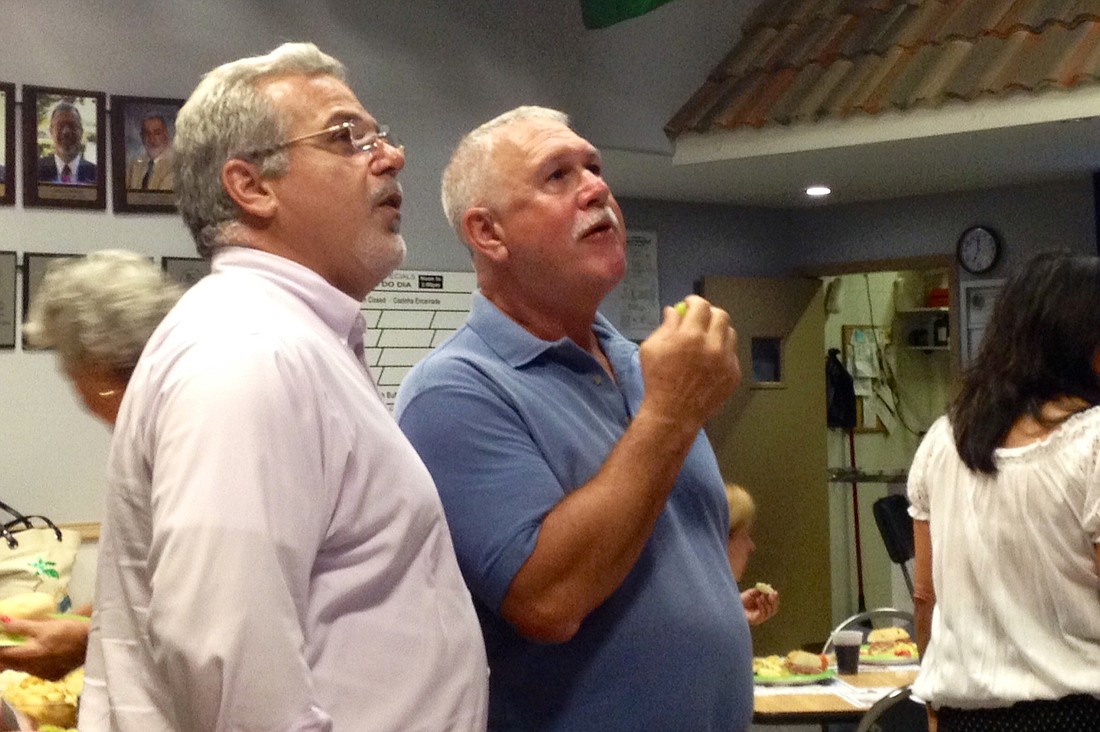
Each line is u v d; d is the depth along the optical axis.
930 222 6.27
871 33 5.02
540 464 1.59
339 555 1.29
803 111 4.87
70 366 1.70
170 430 1.20
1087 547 2.15
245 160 1.41
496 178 1.70
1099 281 2.22
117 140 4.22
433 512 1.36
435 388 1.64
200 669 1.13
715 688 1.66
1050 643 2.18
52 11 4.13
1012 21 4.63
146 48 4.29
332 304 1.41
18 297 4.06
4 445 4.03
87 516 4.15
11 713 1.80
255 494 1.17
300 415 1.24
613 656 1.60
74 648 1.87
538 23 5.11
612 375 1.82
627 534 1.49
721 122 5.11
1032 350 2.23
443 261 4.91
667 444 1.51
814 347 6.62
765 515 6.42
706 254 6.43
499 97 5.04
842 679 3.49
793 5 5.46
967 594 2.29
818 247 6.65
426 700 1.30
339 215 1.42
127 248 4.24
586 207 1.68
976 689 2.25
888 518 5.27
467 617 1.38
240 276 1.38
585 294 1.71
